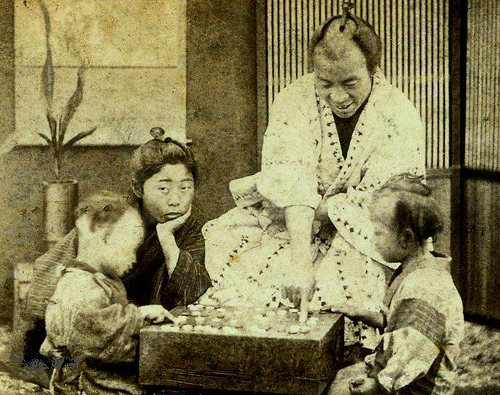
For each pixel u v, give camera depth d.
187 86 3.56
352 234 3.34
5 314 3.52
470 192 3.47
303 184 3.40
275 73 3.52
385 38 3.45
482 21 3.43
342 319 3.22
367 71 3.40
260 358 2.98
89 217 3.51
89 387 3.31
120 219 3.49
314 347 2.95
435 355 3.08
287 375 2.97
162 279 3.47
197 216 3.52
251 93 3.54
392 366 3.06
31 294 3.50
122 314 3.30
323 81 3.41
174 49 3.55
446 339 3.10
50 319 3.37
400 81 3.45
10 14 3.56
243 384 2.99
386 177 3.37
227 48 3.54
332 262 3.36
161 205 3.50
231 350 2.99
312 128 3.44
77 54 3.56
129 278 3.47
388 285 3.23
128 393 3.28
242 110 3.54
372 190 3.36
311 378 2.96
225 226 3.51
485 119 3.45
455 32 3.44
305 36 3.50
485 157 3.46
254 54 3.53
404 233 3.22
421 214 3.21
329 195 3.42
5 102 3.57
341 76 3.38
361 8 3.46
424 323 3.07
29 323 3.49
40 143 3.57
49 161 3.57
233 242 3.48
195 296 3.46
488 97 3.45
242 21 3.53
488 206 3.47
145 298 3.47
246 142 3.55
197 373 3.01
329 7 3.49
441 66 3.45
